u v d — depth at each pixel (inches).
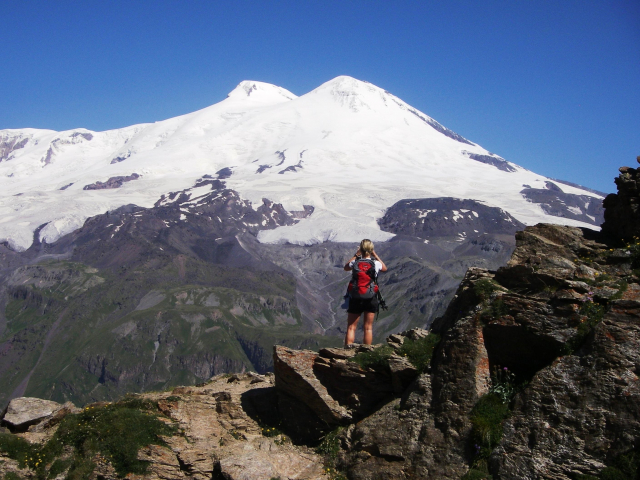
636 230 529.3
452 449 436.5
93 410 546.6
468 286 534.0
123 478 480.7
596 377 414.9
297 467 483.2
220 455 491.2
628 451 384.2
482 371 462.0
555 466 396.5
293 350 558.6
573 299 458.3
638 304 429.7
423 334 545.3
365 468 461.4
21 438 533.3
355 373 523.5
